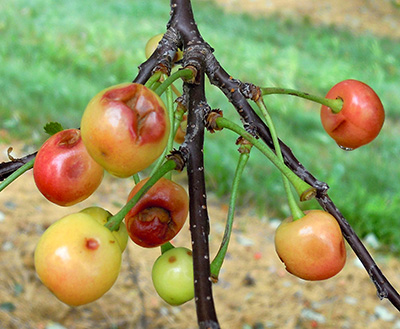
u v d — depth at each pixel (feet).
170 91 4.18
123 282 16.06
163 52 4.28
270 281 17.17
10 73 25.18
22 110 22.03
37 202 18.12
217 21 44.45
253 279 17.16
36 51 29.40
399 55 43.62
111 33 34.32
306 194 3.69
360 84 4.88
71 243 3.26
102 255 3.29
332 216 4.02
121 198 19.26
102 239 3.33
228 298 16.42
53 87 24.77
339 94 4.88
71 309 14.55
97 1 42.14
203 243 3.23
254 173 21.81
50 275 3.25
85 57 30.30
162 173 3.51
